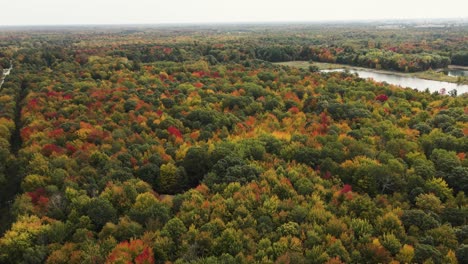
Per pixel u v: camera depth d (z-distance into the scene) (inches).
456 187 2834.6
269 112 4589.1
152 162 3250.5
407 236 2258.9
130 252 2062.0
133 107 4522.6
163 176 3083.2
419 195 2645.2
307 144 3437.5
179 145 3641.7
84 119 4119.1
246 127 4084.6
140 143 3629.4
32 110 4515.3
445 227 2279.8
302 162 3221.0
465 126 3818.9
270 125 4111.7
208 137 3828.7
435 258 2037.4
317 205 2511.1
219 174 2967.5
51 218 2527.1
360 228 2308.1
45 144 3491.6
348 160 3095.5
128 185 2755.9
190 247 2108.8
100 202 2532.0
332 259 1974.7
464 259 2044.8
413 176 2842.0
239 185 2696.9
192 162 3196.4
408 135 3713.1
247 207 2492.6
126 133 3816.4
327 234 2252.7
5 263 2231.8
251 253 2097.7
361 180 2871.6
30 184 2851.9
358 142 3440.0
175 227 2267.5
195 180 3198.8
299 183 2792.8
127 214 2536.9
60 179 2903.5
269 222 2356.1
